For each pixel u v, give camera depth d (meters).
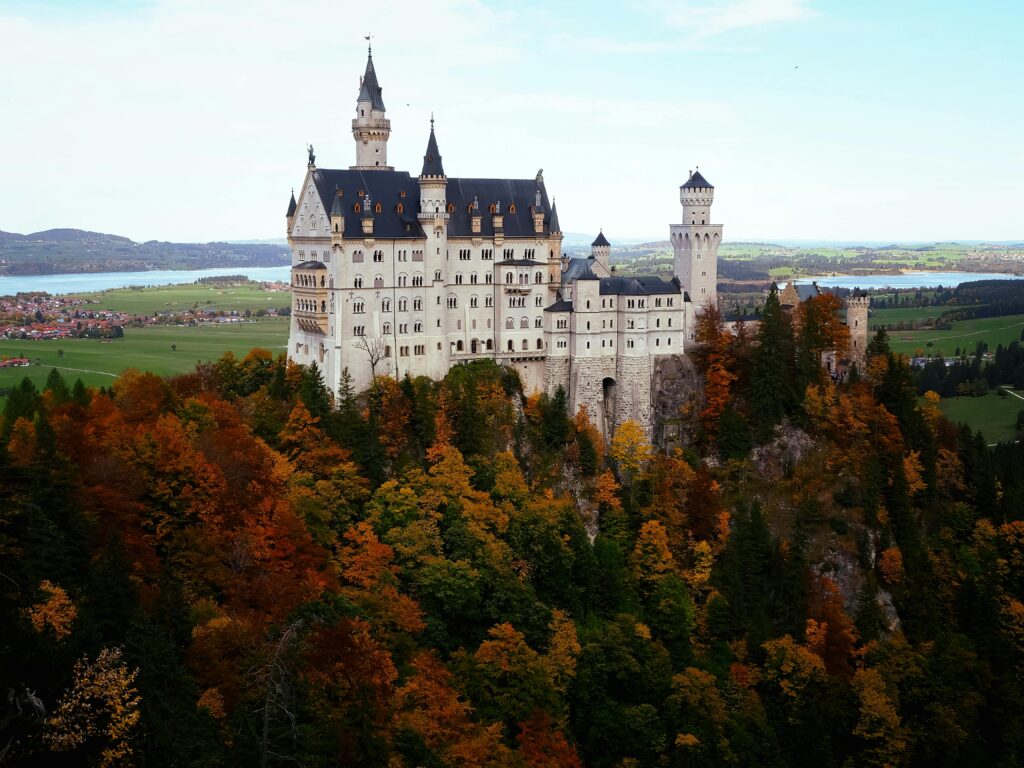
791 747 167.38
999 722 182.50
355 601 142.88
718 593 187.12
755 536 195.38
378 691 114.56
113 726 85.62
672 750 154.25
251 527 145.00
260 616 123.88
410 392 194.38
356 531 163.12
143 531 138.62
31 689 86.56
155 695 96.06
